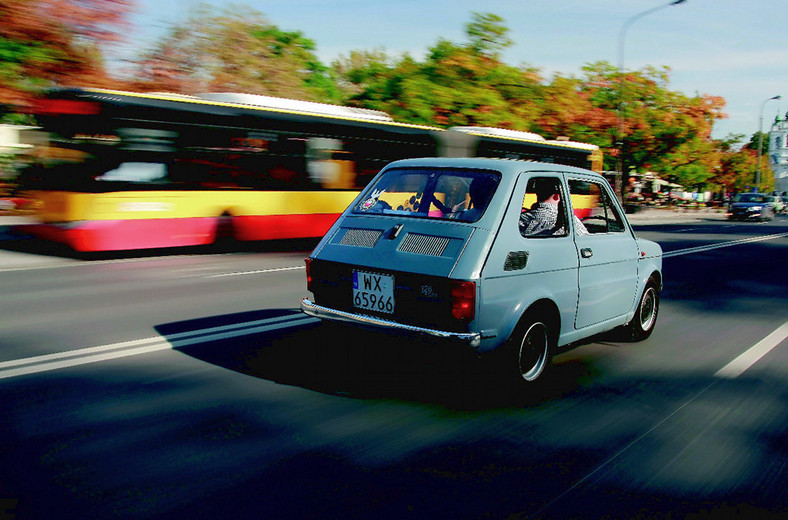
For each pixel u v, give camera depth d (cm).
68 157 1129
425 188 516
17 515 301
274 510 312
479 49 2831
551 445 400
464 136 1752
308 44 3288
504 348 460
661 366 585
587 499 334
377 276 467
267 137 1354
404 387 493
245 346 594
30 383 484
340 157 1489
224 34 2633
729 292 1018
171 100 1216
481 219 463
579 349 636
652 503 333
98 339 614
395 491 335
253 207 1334
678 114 3744
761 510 330
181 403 449
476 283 431
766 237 2261
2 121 1917
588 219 591
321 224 1459
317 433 405
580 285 528
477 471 361
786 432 434
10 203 1872
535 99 2959
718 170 6203
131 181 1166
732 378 552
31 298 812
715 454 394
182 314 727
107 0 1886
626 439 413
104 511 307
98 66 1961
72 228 1121
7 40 1761
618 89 3572
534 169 511
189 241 1247
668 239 2055
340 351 580
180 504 315
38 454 365
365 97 2833
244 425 414
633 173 5119
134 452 370
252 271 1071
